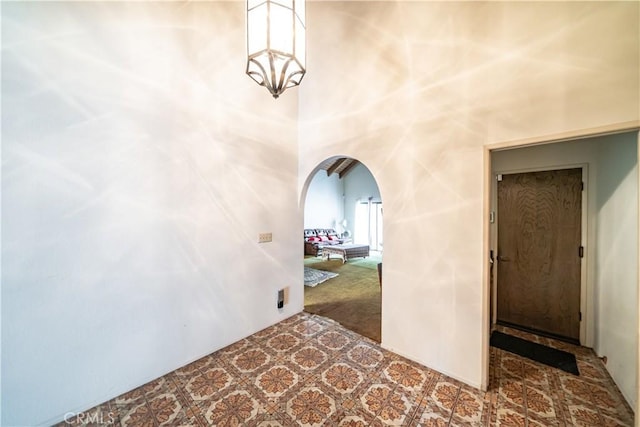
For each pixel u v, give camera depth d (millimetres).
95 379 1698
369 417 1600
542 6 1570
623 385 1745
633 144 1726
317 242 8391
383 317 2412
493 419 1567
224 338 2434
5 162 1384
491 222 2865
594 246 2348
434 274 2057
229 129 2441
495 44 1743
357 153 2572
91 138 1658
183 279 2135
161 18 1975
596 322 2291
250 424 1560
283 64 1306
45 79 1492
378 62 2381
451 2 1926
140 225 1884
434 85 2029
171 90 2039
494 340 2529
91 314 1678
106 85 1717
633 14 1325
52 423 1545
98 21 1678
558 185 2551
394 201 2299
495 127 1753
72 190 1592
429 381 1932
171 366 2066
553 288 2590
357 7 2510
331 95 2797
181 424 1565
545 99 1572
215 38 2318
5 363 1408
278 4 1248
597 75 1420
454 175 1936
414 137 2152
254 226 2686
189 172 2158
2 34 1367
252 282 2678
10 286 1408
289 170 3062
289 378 1979
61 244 1559
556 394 1774
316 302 3684
